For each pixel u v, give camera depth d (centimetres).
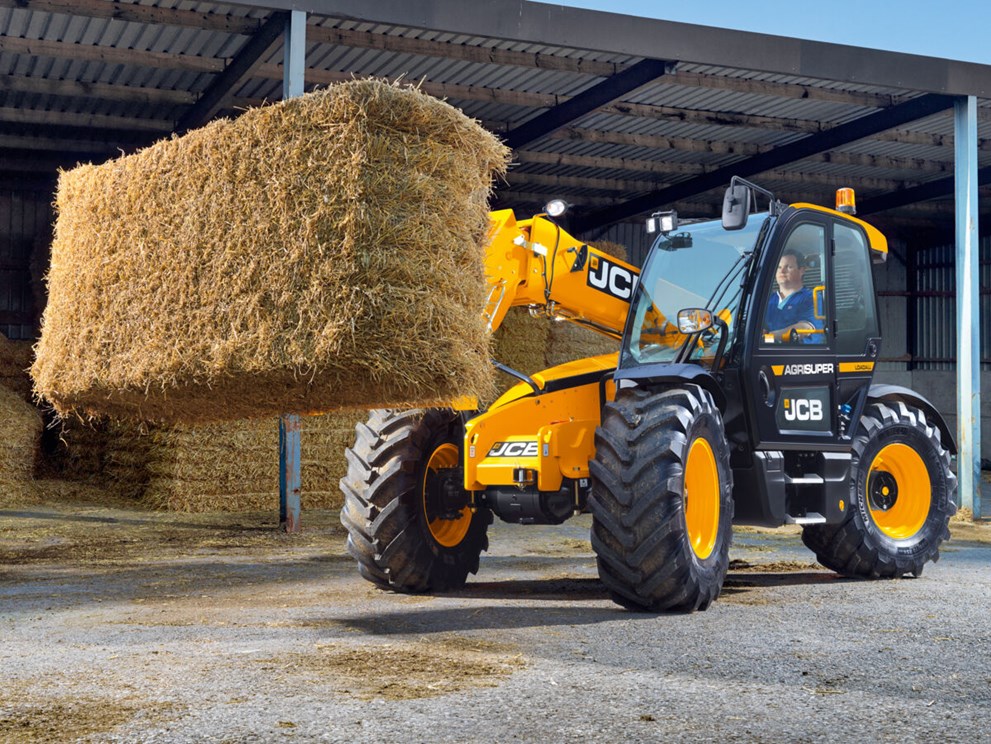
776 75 1168
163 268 482
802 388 583
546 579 650
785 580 631
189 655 386
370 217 419
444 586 584
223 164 460
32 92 1171
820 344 587
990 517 1111
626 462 484
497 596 569
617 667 365
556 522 552
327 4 907
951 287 2070
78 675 352
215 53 1075
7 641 432
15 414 1154
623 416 502
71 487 1181
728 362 552
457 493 575
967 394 1116
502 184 1683
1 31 1009
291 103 439
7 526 954
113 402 538
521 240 543
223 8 953
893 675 356
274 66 1122
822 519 587
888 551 628
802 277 585
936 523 653
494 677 348
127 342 498
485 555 786
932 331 2102
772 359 560
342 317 416
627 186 1712
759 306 552
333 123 428
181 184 479
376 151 423
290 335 428
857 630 441
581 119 1348
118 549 828
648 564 479
